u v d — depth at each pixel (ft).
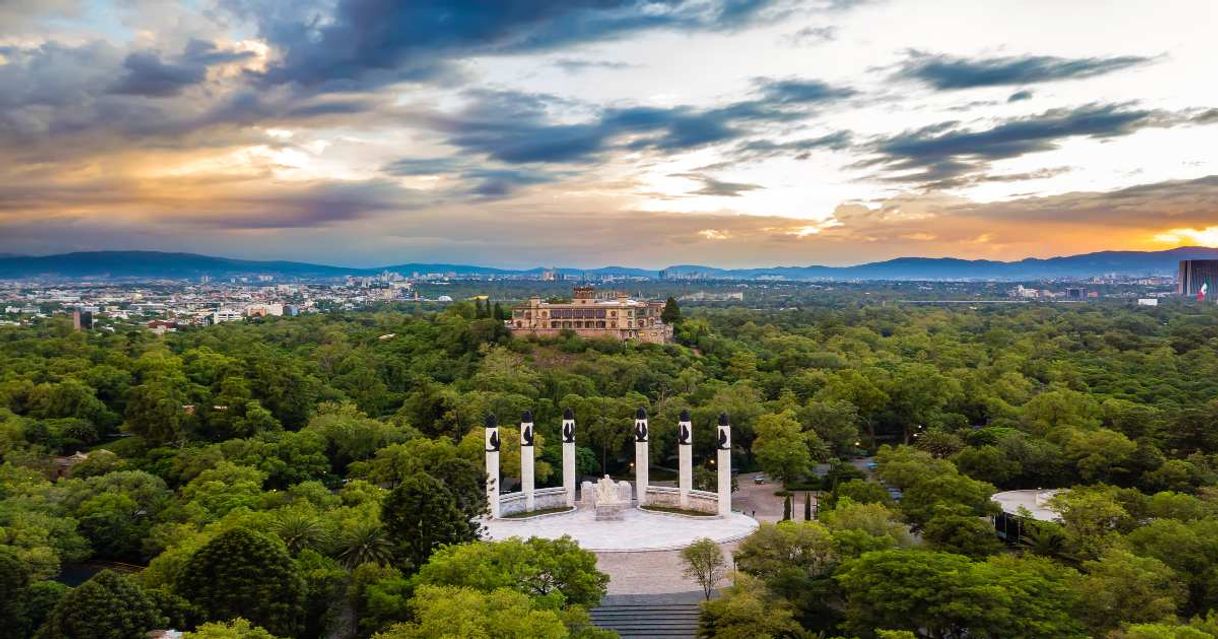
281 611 259.80
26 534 328.08
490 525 416.67
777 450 497.05
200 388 614.75
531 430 451.94
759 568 300.20
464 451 474.49
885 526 328.49
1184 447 508.94
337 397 653.71
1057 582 273.33
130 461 488.44
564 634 229.66
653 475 561.43
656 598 325.62
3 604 256.11
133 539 373.81
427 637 223.51
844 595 285.84
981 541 326.85
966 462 472.85
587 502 464.24
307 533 308.81
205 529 326.03
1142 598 267.59
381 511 328.49
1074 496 361.30
